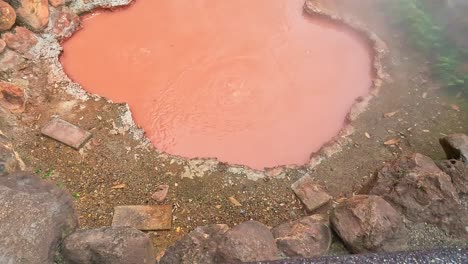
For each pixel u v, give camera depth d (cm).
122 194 404
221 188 407
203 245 301
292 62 513
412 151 430
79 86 485
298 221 335
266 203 398
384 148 434
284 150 443
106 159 428
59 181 410
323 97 482
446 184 325
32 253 248
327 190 405
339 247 315
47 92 477
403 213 326
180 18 561
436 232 317
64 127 445
